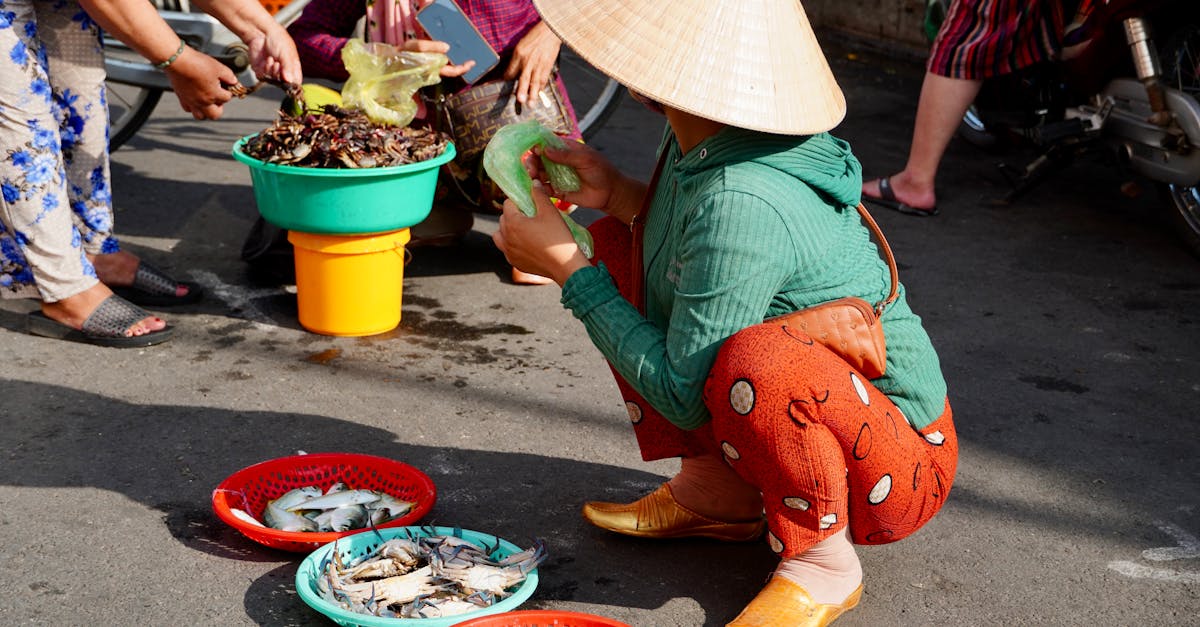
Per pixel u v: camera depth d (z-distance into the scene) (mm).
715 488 2453
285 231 3863
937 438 2172
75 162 3543
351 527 2416
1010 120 4793
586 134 5457
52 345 3451
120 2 3080
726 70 1887
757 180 1908
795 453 1931
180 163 5301
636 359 2020
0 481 2688
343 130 3332
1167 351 3557
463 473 2807
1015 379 3373
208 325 3639
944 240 4520
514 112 3732
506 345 3586
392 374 3350
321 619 2229
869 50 7648
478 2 3625
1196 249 4281
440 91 3717
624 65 1901
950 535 2590
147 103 5094
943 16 4980
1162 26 4234
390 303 3617
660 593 2346
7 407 3051
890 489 2035
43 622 2189
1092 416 3152
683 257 1961
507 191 2055
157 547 2453
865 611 2303
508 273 4191
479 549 2311
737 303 1913
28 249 3309
